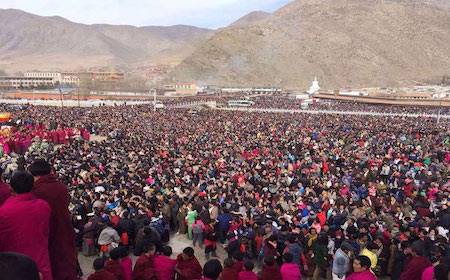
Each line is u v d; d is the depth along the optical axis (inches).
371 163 928.3
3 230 142.9
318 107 3661.4
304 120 2235.5
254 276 280.7
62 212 183.2
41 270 146.7
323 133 1553.9
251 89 7406.5
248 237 471.2
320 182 762.2
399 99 4030.5
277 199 625.0
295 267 313.6
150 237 383.9
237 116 2439.7
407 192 697.6
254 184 730.8
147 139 1352.1
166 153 1079.6
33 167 184.9
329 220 507.8
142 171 790.5
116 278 264.5
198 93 6077.8
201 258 489.1
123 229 462.3
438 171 908.0
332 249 405.1
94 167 860.6
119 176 761.0
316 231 432.8
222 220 506.0
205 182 713.6
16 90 5231.3
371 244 375.2
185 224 561.3
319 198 617.6
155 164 908.0
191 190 669.9
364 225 417.7
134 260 462.3
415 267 307.3
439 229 463.8
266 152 1129.4
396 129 1791.3
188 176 775.1
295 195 661.3
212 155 1080.8
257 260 465.1
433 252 370.3
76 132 1482.5
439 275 216.1
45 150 1127.6
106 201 577.9
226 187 665.6
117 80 6914.4
